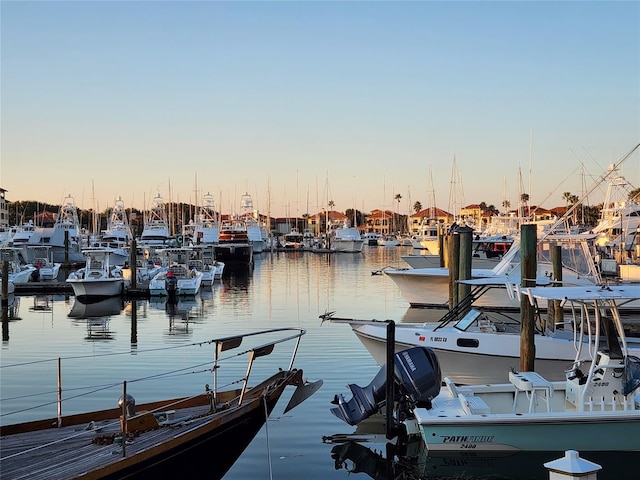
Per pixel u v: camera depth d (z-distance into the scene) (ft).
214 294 128.47
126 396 31.89
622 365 38.65
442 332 51.80
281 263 237.45
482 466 36.63
